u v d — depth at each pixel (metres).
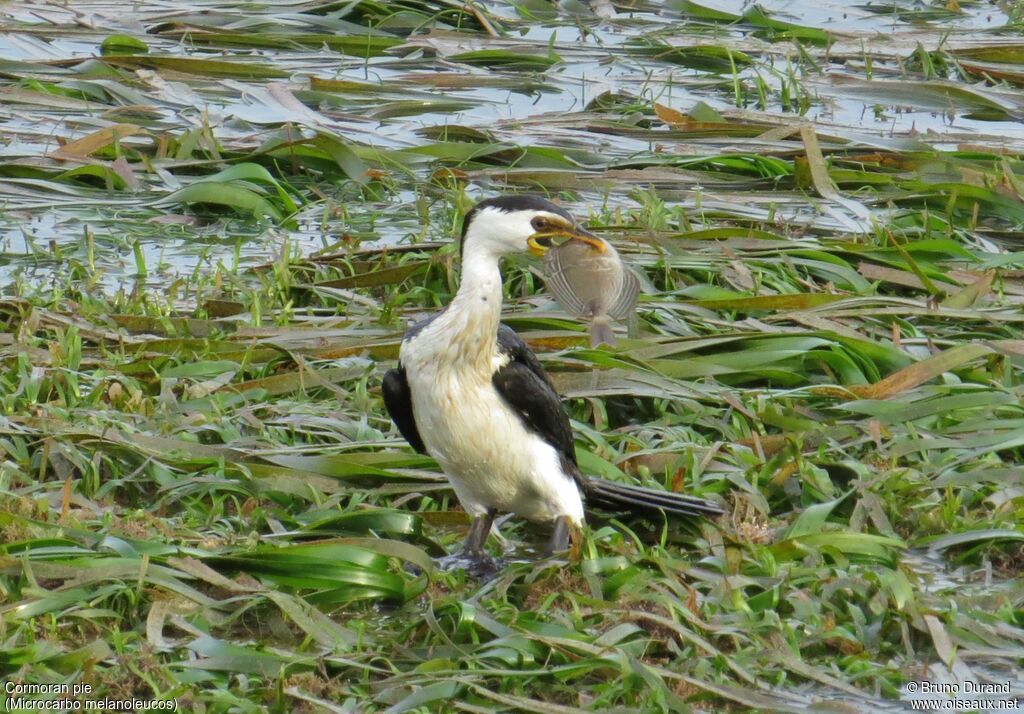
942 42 23.88
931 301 13.97
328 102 21.22
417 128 20.56
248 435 11.44
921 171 18.81
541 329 13.22
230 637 8.98
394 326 13.47
